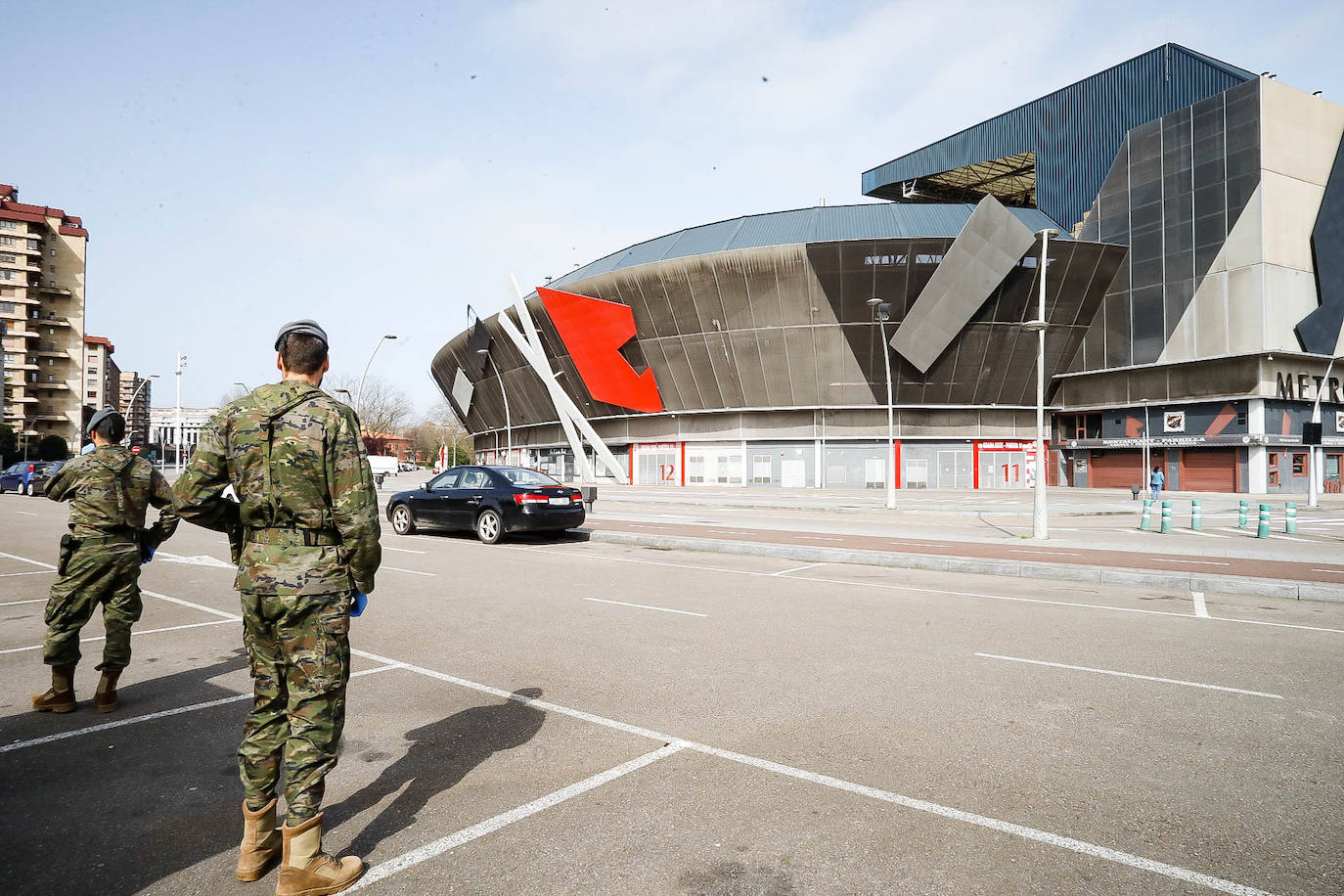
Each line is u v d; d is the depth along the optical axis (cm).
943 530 1888
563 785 374
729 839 320
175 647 664
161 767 400
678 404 5050
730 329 4681
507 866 298
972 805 354
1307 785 378
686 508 2909
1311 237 4025
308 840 281
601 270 5634
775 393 4797
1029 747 427
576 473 5856
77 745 430
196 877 292
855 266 4362
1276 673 581
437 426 14738
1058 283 4453
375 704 500
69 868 297
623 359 5009
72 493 483
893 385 4653
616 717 476
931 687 541
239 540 330
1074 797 363
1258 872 297
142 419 12456
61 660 481
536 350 5084
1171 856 309
